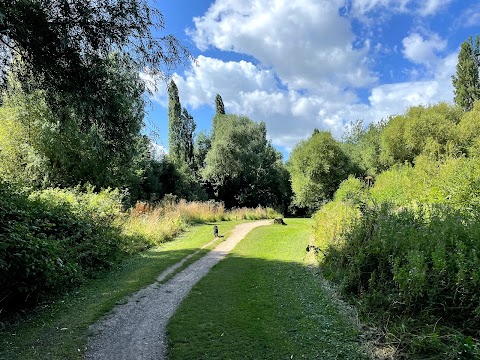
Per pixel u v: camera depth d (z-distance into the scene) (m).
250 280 8.23
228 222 25.11
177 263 10.48
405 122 29.05
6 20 5.03
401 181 15.16
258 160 45.12
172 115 45.56
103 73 5.98
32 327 5.23
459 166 11.51
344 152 38.72
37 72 6.01
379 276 6.02
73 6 5.45
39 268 5.96
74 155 17.03
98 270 9.25
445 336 4.34
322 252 9.52
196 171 46.16
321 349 4.47
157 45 6.27
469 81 41.00
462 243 5.11
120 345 4.62
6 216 6.38
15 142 16.59
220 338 4.82
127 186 21.19
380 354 4.31
